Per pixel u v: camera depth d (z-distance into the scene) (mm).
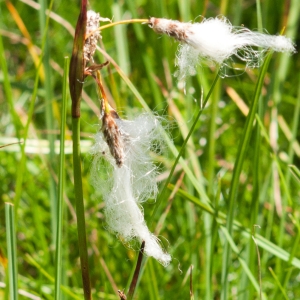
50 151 431
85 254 303
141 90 614
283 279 395
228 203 376
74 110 291
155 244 306
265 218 500
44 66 434
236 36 295
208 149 445
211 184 443
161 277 438
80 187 297
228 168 539
